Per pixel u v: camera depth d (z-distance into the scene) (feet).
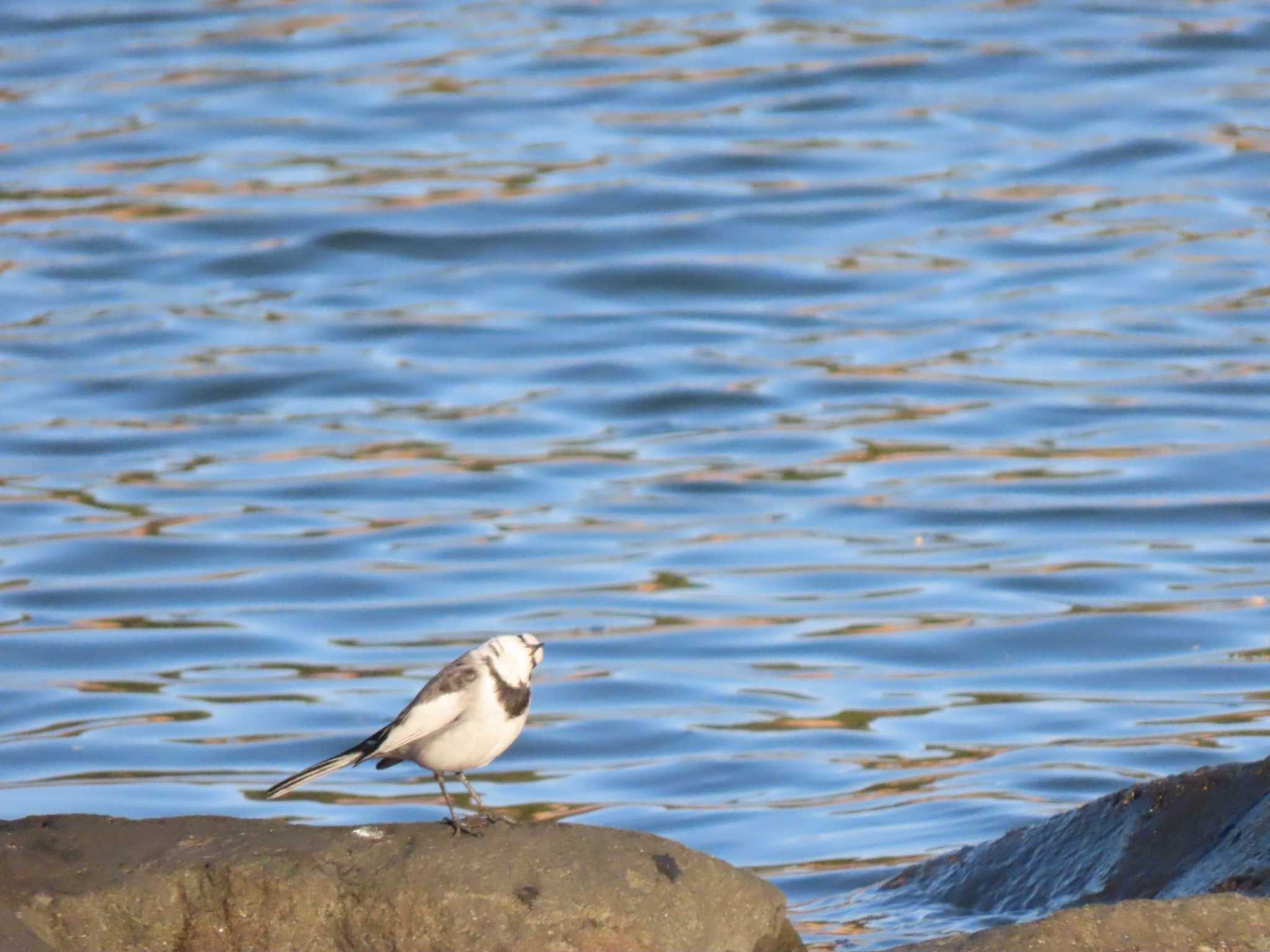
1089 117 101.30
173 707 53.21
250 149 99.30
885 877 40.63
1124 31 111.55
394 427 75.87
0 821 27.86
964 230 91.40
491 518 67.67
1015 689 53.67
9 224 92.53
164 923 25.75
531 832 26.71
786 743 50.24
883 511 67.41
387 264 89.97
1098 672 54.60
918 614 58.95
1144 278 86.17
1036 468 70.64
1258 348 79.46
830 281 87.76
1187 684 53.36
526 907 25.61
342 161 98.89
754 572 62.69
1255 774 33.12
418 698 26.13
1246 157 96.53
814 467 71.36
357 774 49.21
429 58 110.32
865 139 99.86
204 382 79.36
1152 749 48.55
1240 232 89.40
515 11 117.50
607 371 80.64
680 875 26.27
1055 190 94.27
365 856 26.23
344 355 82.33
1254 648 55.67
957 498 68.23
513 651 26.48
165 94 105.50
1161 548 63.87
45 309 86.12
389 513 68.18
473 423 76.07
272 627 59.16
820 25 114.52
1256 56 107.65
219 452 73.77
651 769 48.80
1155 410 74.84
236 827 27.37
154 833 27.20
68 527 66.49
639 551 64.49
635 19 116.67
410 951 25.54
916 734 50.55
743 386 78.48
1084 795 45.60
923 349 81.15
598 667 55.62
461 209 94.07
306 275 89.35
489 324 85.05
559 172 97.35
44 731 51.70
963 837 43.14
